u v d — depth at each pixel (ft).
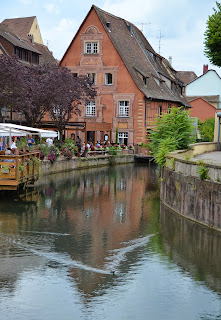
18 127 88.79
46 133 96.53
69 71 129.49
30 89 116.78
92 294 34.53
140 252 44.47
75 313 31.60
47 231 52.29
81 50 179.01
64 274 38.24
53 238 49.19
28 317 30.94
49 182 93.61
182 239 48.60
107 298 33.99
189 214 57.77
